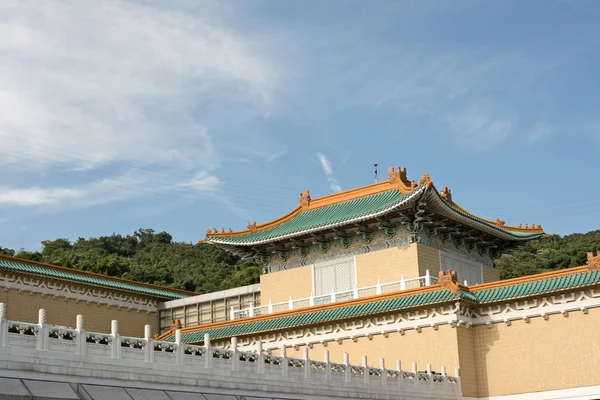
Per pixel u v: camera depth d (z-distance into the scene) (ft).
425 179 179.01
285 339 184.03
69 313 223.51
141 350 101.71
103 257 495.00
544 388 155.84
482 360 164.96
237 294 247.70
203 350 111.04
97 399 91.91
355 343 174.70
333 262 200.75
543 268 428.15
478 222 196.34
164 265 508.12
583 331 153.79
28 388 85.56
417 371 152.25
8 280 207.51
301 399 124.36
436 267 192.24
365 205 201.98
